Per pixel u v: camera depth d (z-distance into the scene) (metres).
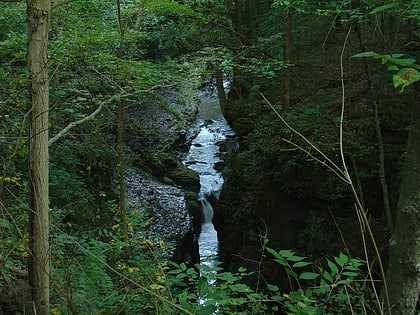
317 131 9.61
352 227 8.41
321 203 9.01
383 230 8.04
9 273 3.73
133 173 14.13
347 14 7.37
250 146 11.62
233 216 11.59
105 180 11.49
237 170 11.84
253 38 13.22
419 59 4.01
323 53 13.68
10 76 4.93
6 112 4.63
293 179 9.48
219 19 11.71
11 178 4.43
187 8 8.16
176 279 3.22
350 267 2.65
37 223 3.04
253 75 9.88
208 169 16.02
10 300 3.37
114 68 6.51
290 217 9.68
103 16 7.80
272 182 10.32
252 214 10.83
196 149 17.09
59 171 8.04
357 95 10.85
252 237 10.51
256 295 2.92
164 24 10.24
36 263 3.05
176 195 13.87
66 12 6.98
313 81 12.49
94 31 6.58
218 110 19.84
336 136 9.36
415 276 2.92
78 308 3.53
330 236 8.66
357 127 9.50
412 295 2.94
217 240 13.55
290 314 2.55
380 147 6.97
